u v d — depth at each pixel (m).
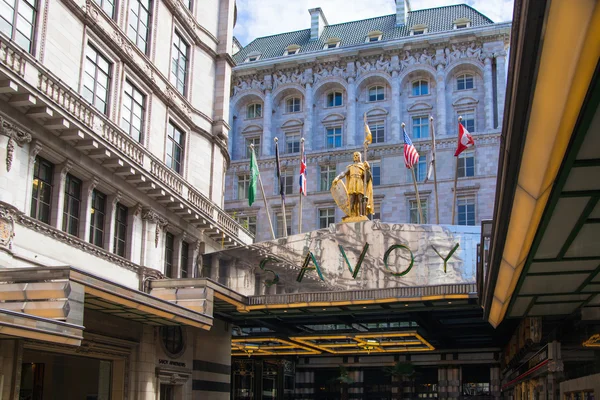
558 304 19.95
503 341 45.03
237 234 38.91
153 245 29.98
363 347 44.53
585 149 9.23
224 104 37.66
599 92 7.53
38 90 20.77
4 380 19.08
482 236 20.81
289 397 55.91
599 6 6.12
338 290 31.06
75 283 19.06
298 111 71.62
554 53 7.19
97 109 25.05
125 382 27.09
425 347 44.81
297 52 73.81
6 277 19.31
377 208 65.88
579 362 19.08
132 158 26.83
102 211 26.89
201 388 33.88
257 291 32.41
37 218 22.62
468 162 64.50
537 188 10.36
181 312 25.28
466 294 28.86
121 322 26.67
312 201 68.19
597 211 11.91
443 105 66.19
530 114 8.44
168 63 32.94
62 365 32.06
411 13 75.12
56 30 23.69
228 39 38.72
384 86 69.56
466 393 52.38
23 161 21.50
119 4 28.39
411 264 30.59
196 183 34.97
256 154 72.12
